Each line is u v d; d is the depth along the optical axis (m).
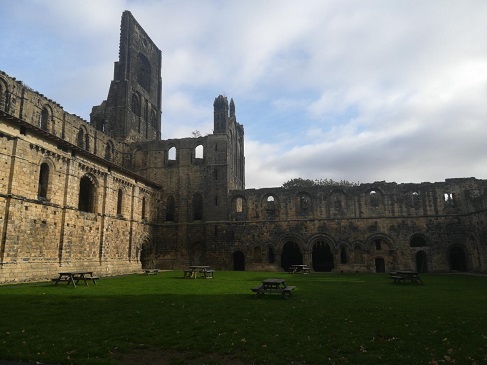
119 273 45.75
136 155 64.44
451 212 53.53
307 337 11.74
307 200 60.25
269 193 58.75
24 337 11.42
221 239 58.41
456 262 54.81
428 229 53.66
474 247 50.66
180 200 61.19
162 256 59.22
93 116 68.31
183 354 10.21
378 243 54.62
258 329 12.76
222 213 59.19
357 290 25.73
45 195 35.44
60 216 36.72
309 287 27.94
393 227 54.38
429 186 54.81
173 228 60.03
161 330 12.55
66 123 48.44
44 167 35.94
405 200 54.97
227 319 14.47
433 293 23.81
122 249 47.59
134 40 68.75
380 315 15.45
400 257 53.47
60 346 10.52
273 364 9.38
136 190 52.22
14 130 31.72
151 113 74.12
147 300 19.59
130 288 25.88
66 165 37.94
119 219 47.16
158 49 78.56
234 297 21.22
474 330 12.65
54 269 35.16
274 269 55.88
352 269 54.03
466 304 18.69
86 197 44.09
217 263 57.75
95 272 41.09
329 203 56.53
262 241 57.25
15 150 31.53
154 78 76.00
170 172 62.53
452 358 9.68
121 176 48.31
